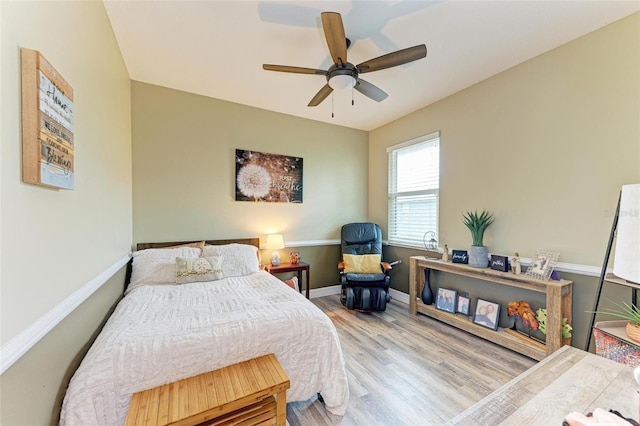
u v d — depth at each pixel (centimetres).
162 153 294
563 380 94
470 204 289
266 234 358
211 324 145
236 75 269
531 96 236
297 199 381
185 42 215
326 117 383
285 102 333
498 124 261
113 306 198
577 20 187
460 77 268
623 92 185
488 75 265
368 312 325
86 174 140
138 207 283
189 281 239
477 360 215
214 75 269
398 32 201
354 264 355
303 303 180
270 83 285
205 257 263
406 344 242
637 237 97
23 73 84
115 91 208
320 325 161
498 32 201
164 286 228
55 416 102
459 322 272
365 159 442
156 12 182
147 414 102
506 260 241
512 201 251
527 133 239
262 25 195
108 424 109
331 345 160
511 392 88
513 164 250
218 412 108
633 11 178
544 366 103
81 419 104
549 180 225
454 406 164
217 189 325
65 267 112
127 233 253
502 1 170
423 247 347
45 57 98
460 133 298
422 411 160
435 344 242
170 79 277
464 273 263
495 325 247
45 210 96
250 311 164
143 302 183
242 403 113
